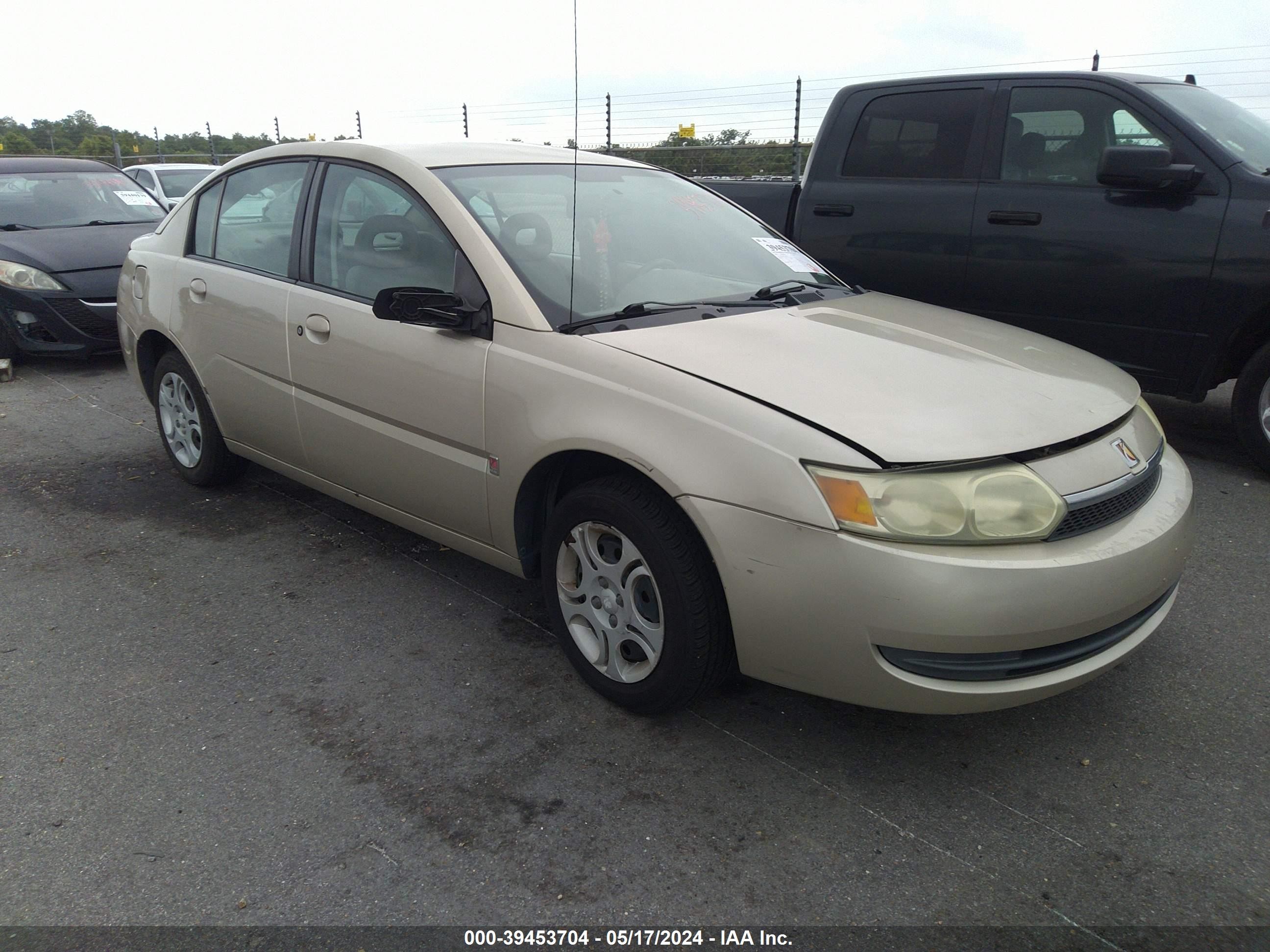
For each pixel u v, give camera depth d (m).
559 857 2.24
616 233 3.34
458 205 3.12
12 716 2.79
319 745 2.66
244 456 4.22
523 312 2.87
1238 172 4.46
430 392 3.07
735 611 2.38
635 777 2.53
